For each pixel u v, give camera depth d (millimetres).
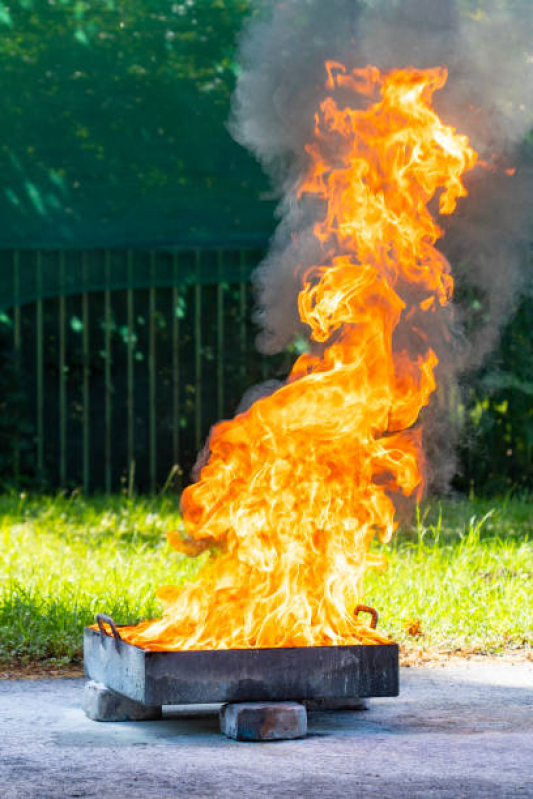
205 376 47281
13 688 19094
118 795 13117
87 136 40656
